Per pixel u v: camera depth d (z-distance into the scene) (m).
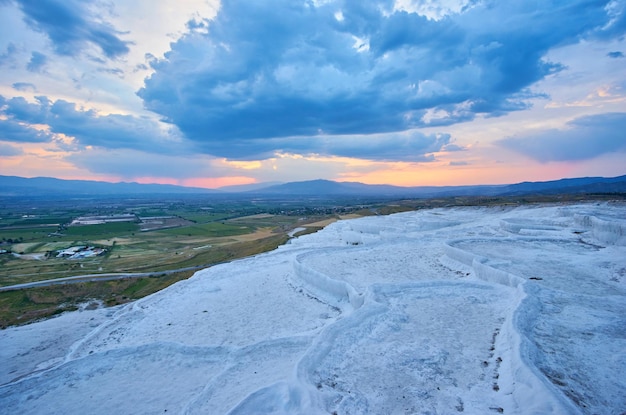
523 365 10.82
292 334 20.39
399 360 13.06
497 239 33.09
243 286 32.12
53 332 29.72
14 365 24.17
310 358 13.30
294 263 32.25
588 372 10.68
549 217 47.97
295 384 11.66
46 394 15.20
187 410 12.26
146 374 16.45
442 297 19.48
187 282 36.59
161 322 26.05
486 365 12.27
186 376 16.08
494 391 10.68
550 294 17.50
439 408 10.19
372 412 10.27
